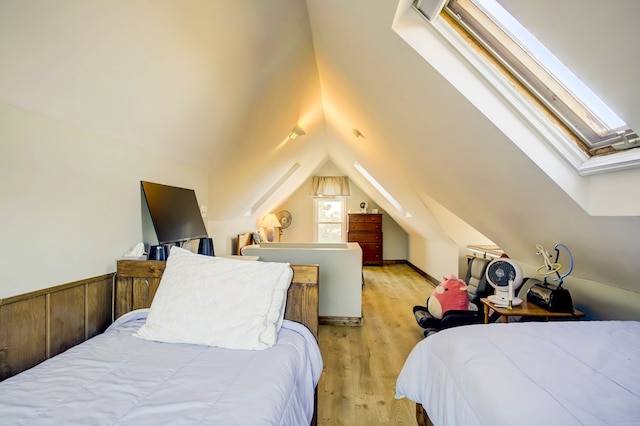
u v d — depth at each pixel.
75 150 1.37
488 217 2.65
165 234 1.92
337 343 3.09
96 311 1.52
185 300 1.40
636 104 1.04
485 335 1.46
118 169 1.65
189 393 0.95
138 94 1.48
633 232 1.49
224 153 2.80
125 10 1.08
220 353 1.24
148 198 1.85
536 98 1.42
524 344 1.34
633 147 1.25
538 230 2.17
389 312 4.04
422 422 1.74
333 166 8.18
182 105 1.80
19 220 1.14
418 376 1.62
